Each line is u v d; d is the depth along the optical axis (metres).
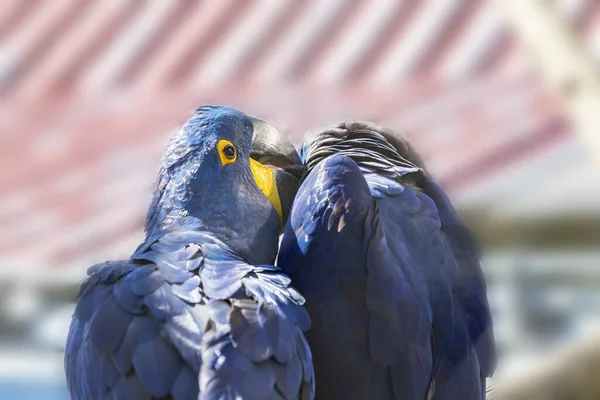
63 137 23.55
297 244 5.97
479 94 19.25
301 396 5.40
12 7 30.25
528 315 7.79
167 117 23.36
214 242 5.91
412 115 18.72
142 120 23.61
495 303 8.04
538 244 6.86
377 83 22.08
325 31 25.11
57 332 14.66
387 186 6.39
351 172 5.95
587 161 10.58
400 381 5.92
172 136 6.43
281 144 6.93
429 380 6.03
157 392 5.25
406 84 21.58
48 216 18.50
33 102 26.06
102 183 19.97
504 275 8.14
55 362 14.52
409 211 6.34
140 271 5.62
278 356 5.27
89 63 27.22
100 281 5.72
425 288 6.17
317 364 5.92
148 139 22.23
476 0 24.22
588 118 6.24
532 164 12.27
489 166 13.49
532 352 6.71
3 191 20.66
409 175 6.67
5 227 18.19
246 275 5.61
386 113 19.44
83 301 5.68
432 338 6.21
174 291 5.50
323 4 26.25
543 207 7.02
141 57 26.62
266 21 26.30
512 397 6.24
